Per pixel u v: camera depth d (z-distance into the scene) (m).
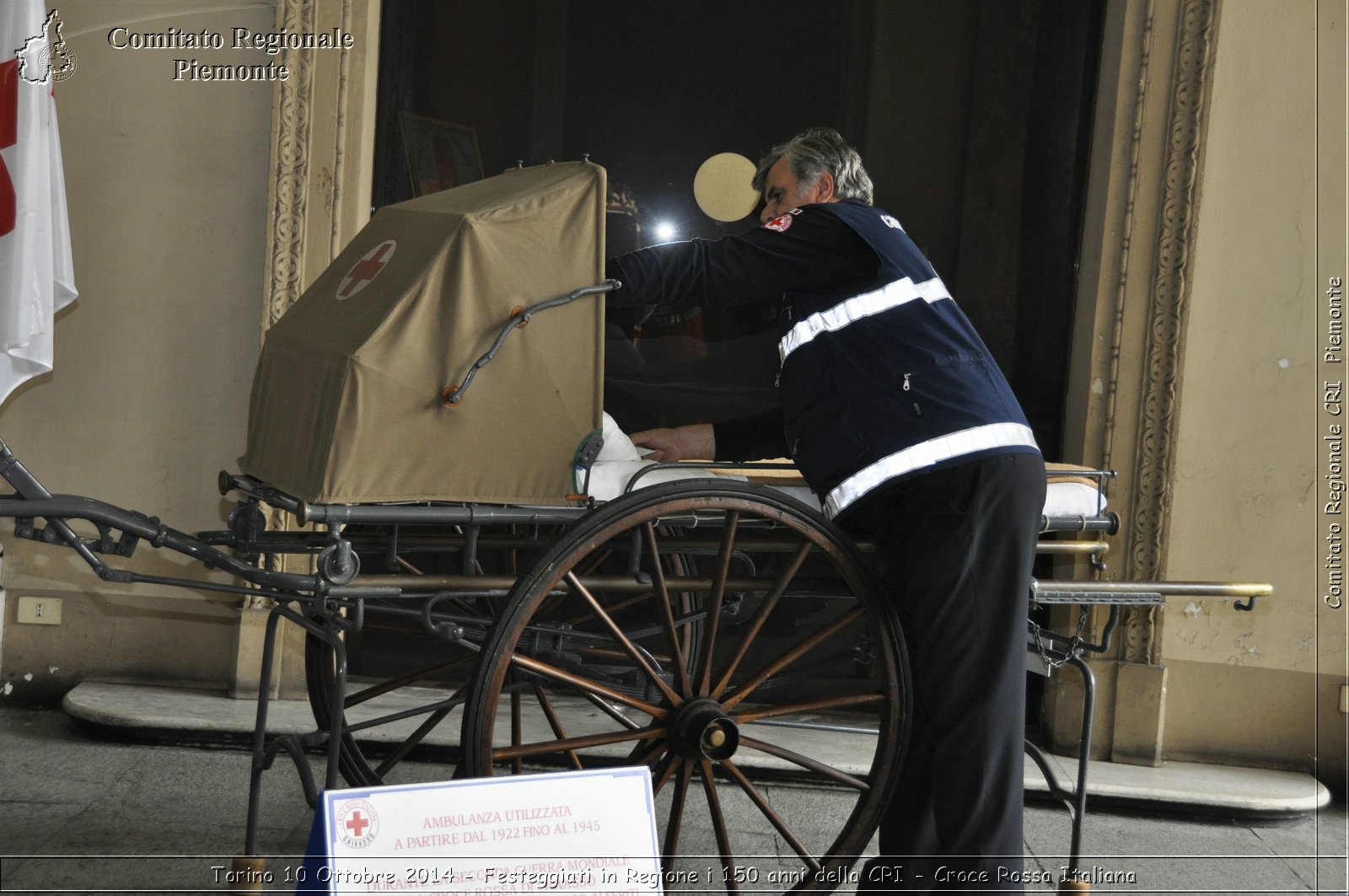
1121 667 5.89
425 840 3.04
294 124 5.78
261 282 5.91
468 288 3.22
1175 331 5.79
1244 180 5.82
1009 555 3.59
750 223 6.34
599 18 6.31
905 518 3.70
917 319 3.73
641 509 3.39
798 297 3.91
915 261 3.83
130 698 5.70
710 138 6.33
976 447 3.57
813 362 3.80
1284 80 5.77
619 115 6.33
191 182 5.89
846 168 4.15
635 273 3.55
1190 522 5.93
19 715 5.82
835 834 4.86
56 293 4.26
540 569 3.31
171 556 5.96
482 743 3.30
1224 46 5.79
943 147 6.32
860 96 6.31
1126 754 5.89
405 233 3.55
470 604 4.70
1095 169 6.09
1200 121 5.71
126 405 5.92
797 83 6.32
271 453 3.46
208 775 5.05
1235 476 5.89
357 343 3.13
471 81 6.29
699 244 3.69
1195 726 5.98
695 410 6.48
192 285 5.91
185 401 5.93
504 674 3.31
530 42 6.31
